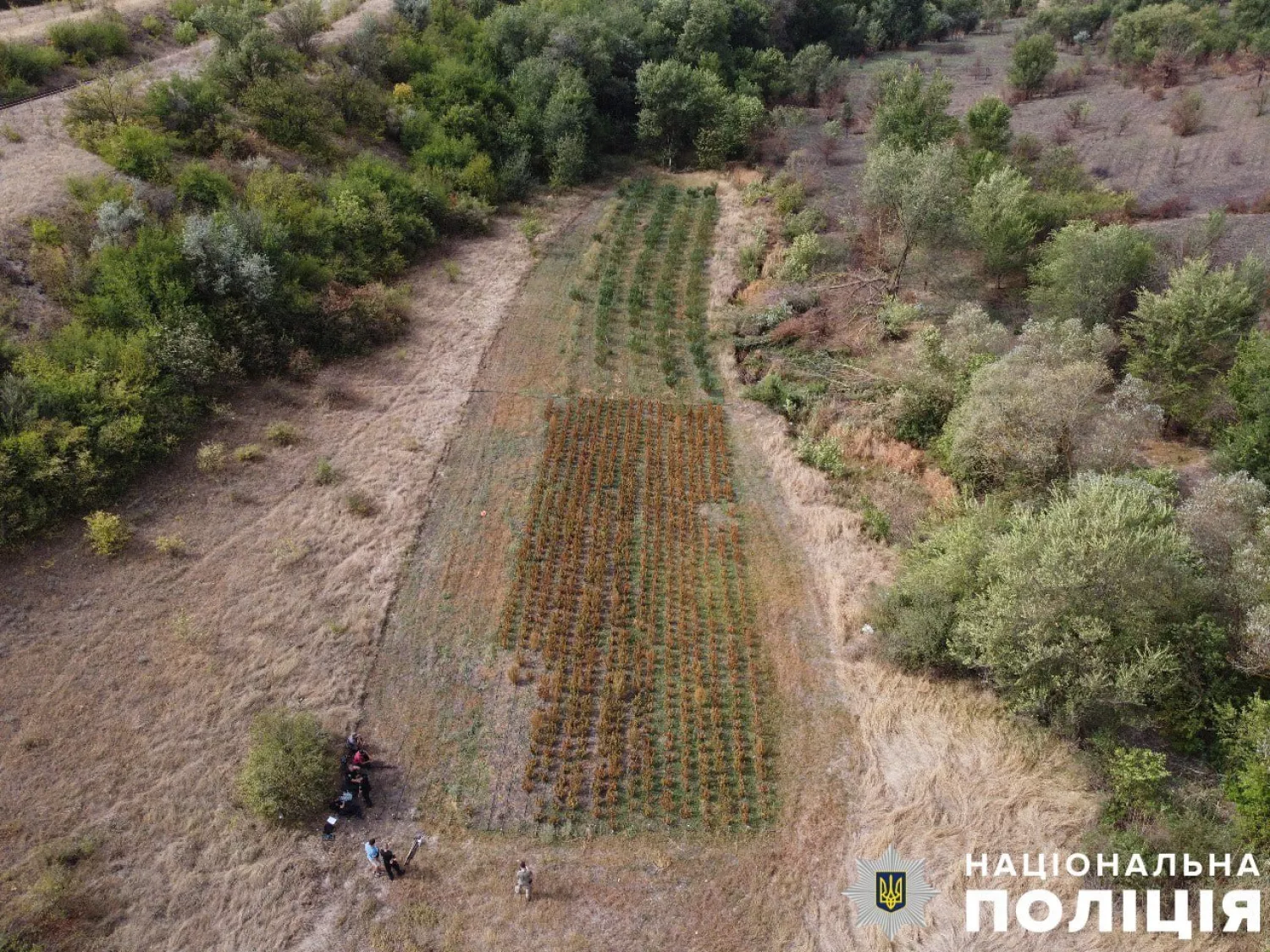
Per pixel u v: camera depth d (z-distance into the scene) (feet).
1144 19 281.74
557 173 213.25
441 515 118.01
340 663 96.63
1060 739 92.53
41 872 74.69
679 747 91.97
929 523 119.24
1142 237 160.97
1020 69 265.75
